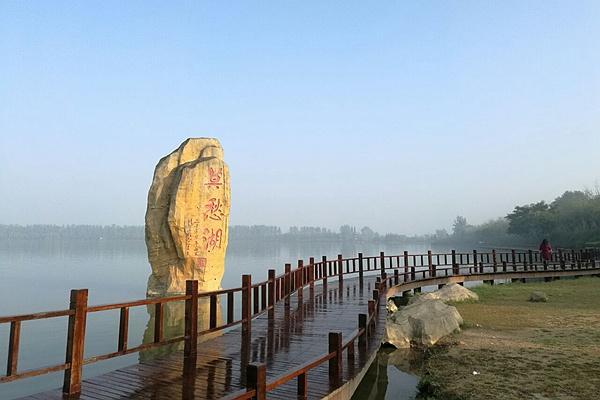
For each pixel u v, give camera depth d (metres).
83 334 5.99
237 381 6.54
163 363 7.47
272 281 11.92
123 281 30.05
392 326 12.59
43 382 10.11
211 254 21.06
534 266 30.19
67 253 75.50
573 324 13.80
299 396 5.89
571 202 77.50
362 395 9.01
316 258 66.62
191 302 7.87
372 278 24.05
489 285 24.81
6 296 23.16
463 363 10.16
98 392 5.95
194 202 20.56
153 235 20.91
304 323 11.31
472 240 138.88
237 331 10.46
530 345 11.39
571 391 8.05
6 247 104.44
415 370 10.55
